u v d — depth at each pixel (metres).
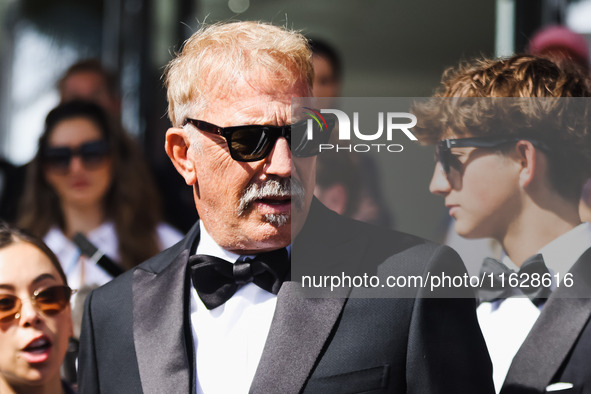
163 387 3.41
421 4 8.73
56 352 4.18
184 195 7.34
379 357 3.25
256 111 3.33
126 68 9.56
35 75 11.30
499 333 4.02
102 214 6.13
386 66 8.88
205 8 9.29
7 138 11.51
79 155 6.01
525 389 3.67
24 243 4.22
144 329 3.58
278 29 3.55
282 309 3.39
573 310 3.73
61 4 11.03
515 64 4.03
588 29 7.59
